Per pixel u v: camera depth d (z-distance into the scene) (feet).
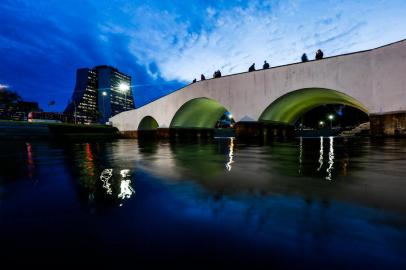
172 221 9.31
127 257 6.70
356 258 6.54
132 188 14.76
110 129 146.30
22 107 235.20
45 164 27.09
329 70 63.36
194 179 17.12
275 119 93.09
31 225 9.12
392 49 54.03
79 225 9.05
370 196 12.20
